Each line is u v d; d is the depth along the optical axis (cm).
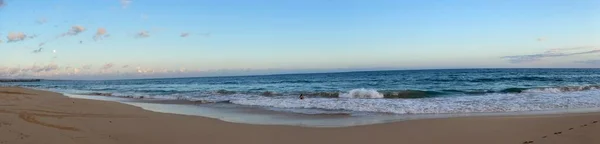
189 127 904
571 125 773
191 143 722
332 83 4084
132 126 898
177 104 1739
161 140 742
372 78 5278
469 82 3394
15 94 1980
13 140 618
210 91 2695
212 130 866
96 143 670
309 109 1367
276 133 832
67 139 668
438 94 1952
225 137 785
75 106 1361
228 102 1745
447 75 5512
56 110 1190
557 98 1561
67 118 984
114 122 950
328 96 1920
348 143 723
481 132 775
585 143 598
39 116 1002
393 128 866
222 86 4022
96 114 1134
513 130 775
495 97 1667
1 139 618
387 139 749
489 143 677
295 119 1113
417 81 3866
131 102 1928
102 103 1559
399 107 1348
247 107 1495
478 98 1631
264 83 4725
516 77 4194
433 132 800
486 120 922
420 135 775
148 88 3966
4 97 1691
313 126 948
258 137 788
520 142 662
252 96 2067
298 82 4741
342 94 1970
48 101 1568
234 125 941
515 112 1169
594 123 754
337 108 1368
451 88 2550
